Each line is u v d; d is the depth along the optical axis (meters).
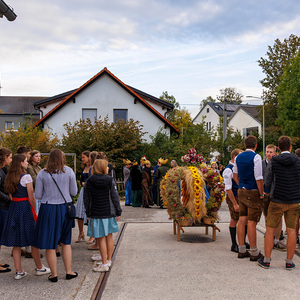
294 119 36.69
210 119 68.38
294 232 5.46
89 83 24.78
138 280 5.07
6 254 6.55
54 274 5.03
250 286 4.79
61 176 5.04
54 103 26.94
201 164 7.78
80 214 7.17
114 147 19.55
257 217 5.94
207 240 7.54
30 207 5.20
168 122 25.50
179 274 5.31
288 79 37.44
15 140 17.16
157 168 13.34
